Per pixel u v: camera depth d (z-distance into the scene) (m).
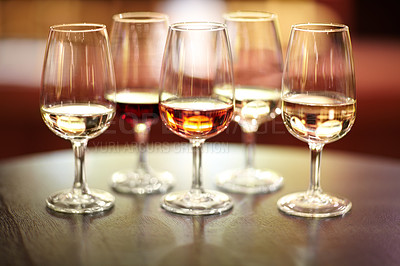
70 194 0.86
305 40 0.80
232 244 0.76
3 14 2.15
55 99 0.81
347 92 0.80
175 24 0.82
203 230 0.79
